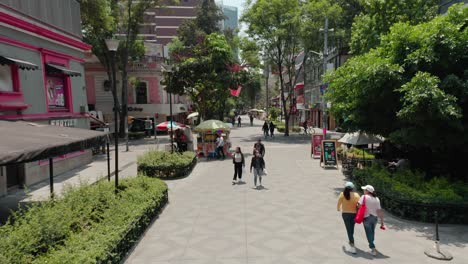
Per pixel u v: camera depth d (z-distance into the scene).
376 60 9.66
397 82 9.55
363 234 7.89
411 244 7.29
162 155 15.90
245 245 7.37
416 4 14.02
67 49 17.47
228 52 21.28
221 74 21.23
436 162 11.45
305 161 18.70
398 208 8.97
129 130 37.75
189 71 21.31
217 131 20.66
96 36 30.25
